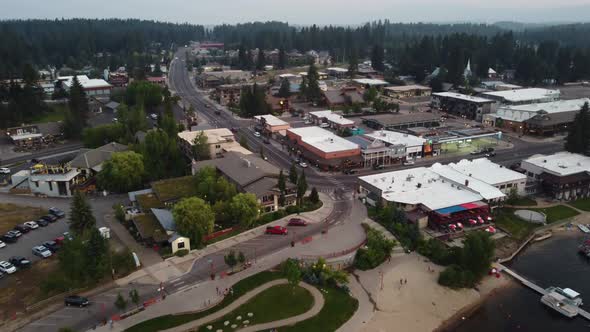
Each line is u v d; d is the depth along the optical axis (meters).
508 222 120.50
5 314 79.31
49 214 120.31
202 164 140.88
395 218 114.00
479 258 95.62
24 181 140.88
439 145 176.50
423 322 83.19
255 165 137.00
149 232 103.69
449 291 92.25
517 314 87.06
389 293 90.44
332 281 90.38
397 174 138.25
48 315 79.19
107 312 79.94
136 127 188.00
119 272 92.06
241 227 112.50
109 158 143.38
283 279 91.06
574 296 89.12
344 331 78.94
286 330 77.19
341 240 107.06
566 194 136.50
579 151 167.25
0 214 120.12
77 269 86.88
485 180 132.38
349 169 156.38
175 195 121.75
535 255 108.81
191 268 94.25
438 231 112.69
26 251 101.44
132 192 129.12
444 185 130.00
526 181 140.25
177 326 76.50
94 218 107.94
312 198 126.25
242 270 93.75
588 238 115.31
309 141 169.75
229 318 79.25
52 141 191.50
